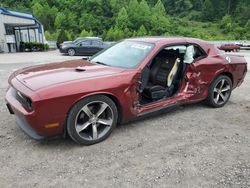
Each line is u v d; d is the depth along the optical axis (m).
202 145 3.64
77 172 2.96
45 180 2.81
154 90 4.26
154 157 3.29
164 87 4.48
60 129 3.32
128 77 3.74
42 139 3.30
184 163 3.17
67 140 3.69
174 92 4.56
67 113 3.29
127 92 3.72
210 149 3.53
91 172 2.96
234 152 3.47
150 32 77.69
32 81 3.38
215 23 109.69
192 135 3.94
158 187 2.72
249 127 4.31
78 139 3.44
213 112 4.98
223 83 5.16
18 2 78.12
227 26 97.62
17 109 3.31
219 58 5.00
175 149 3.50
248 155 3.40
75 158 3.24
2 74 8.95
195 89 4.71
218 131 4.12
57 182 2.78
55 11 78.06
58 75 3.52
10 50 23.25
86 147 3.52
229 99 5.93
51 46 33.03
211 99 5.05
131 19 79.12
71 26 73.56
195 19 115.94
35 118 3.11
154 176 2.91
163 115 4.73
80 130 3.44
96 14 79.94
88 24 74.31
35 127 3.17
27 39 28.53
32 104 3.07
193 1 126.06
